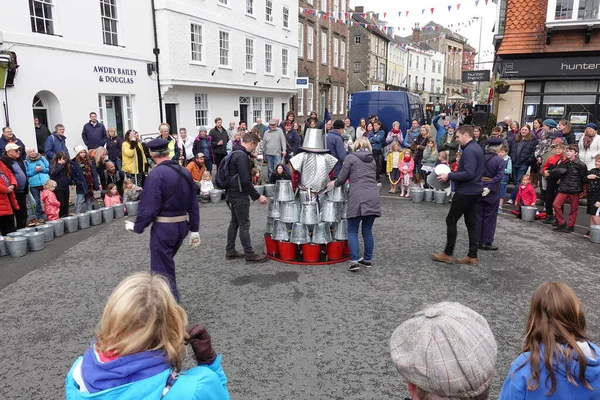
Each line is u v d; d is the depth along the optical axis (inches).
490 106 716.0
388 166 458.3
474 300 196.2
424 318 59.2
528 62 567.2
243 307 189.6
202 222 339.9
